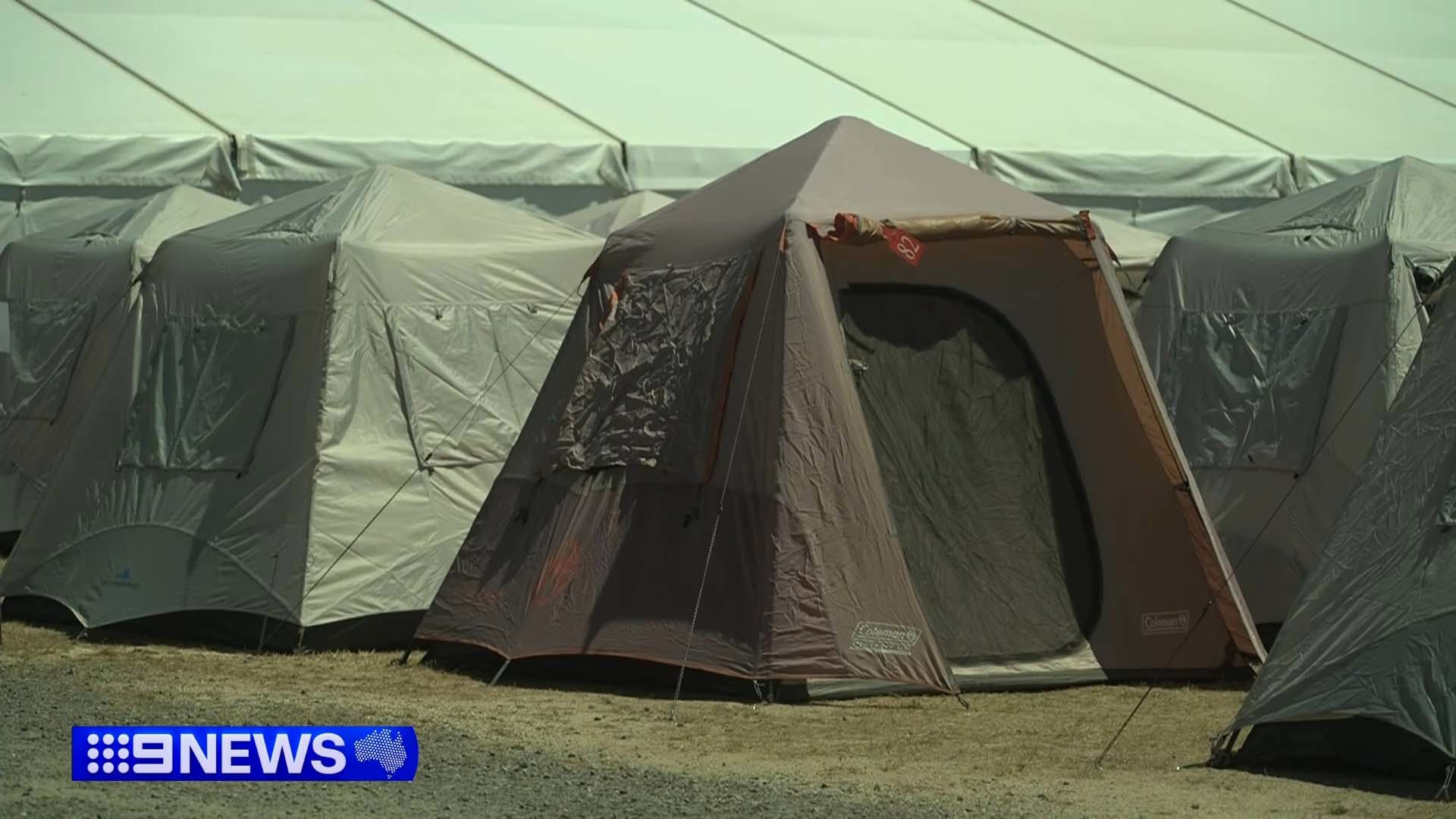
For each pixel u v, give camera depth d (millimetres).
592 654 31609
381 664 34625
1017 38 90750
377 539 37281
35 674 32156
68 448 41125
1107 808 22453
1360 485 26219
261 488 37656
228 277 40375
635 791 22953
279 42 77250
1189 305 43406
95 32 75188
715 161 70125
